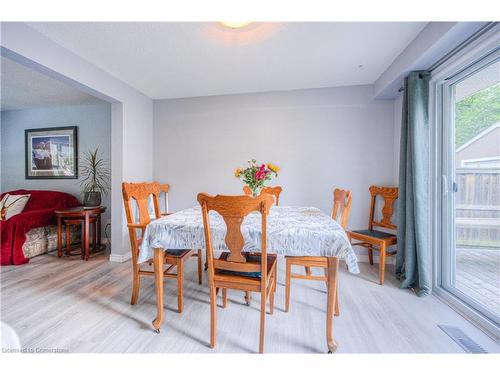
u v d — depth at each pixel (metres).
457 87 1.98
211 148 3.24
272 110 3.08
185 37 1.92
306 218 1.75
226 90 3.06
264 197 1.26
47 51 1.90
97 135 3.66
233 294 2.08
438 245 2.10
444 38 1.64
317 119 2.98
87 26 1.77
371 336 1.52
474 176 1.85
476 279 1.87
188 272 2.56
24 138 3.88
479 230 1.84
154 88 3.00
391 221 2.73
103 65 2.39
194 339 1.49
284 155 3.06
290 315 1.75
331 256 1.38
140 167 3.12
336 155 2.96
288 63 2.36
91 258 2.98
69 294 2.04
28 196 3.46
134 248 1.85
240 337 1.51
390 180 2.85
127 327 1.60
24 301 1.92
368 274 2.49
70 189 3.76
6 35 1.64
